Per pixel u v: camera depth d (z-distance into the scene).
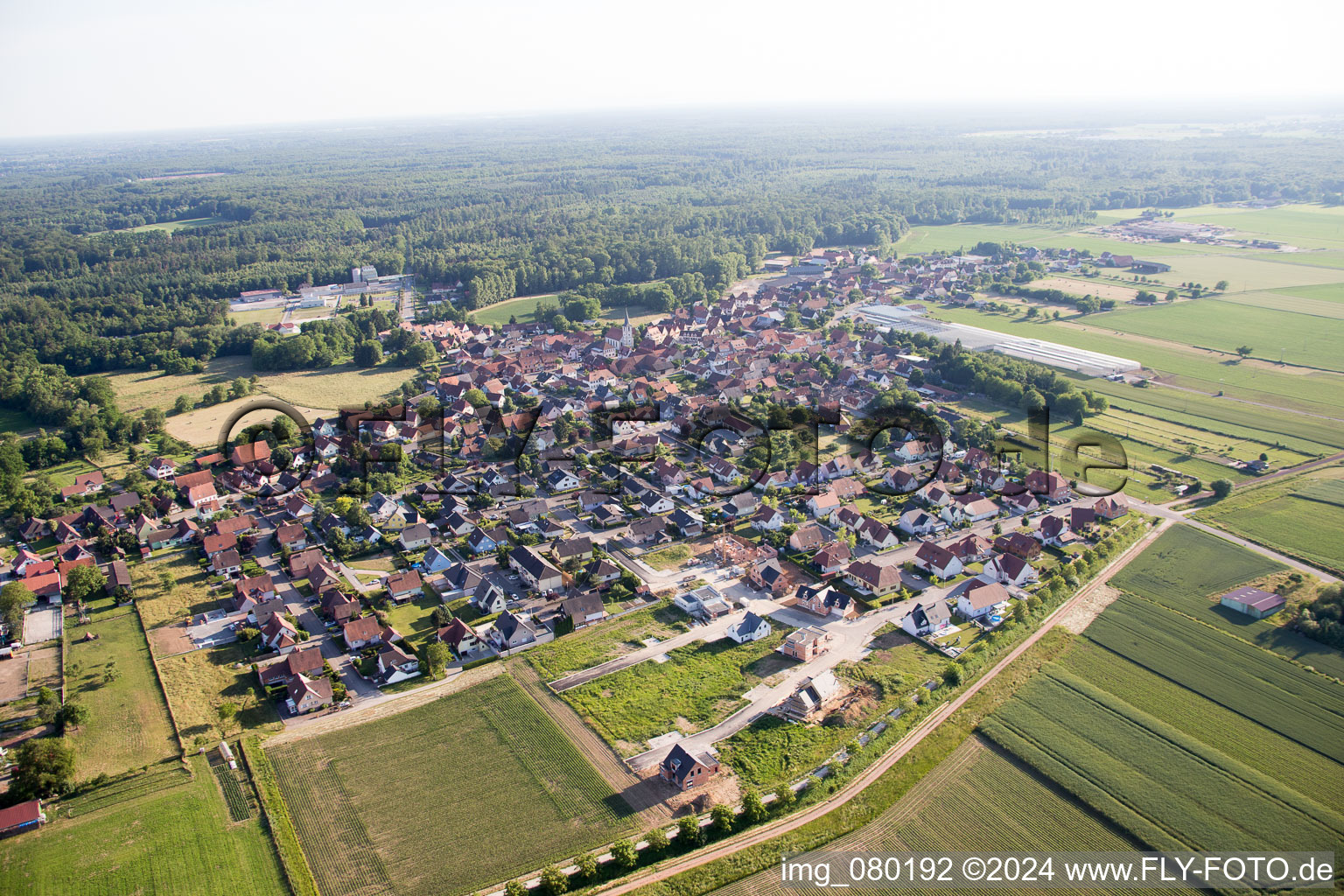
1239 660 119.81
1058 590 136.25
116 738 108.81
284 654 127.38
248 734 109.50
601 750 105.44
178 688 119.12
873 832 91.31
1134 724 107.00
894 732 105.56
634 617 136.62
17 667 124.62
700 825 92.38
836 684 115.31
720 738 107.00
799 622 133.50
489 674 122.44
